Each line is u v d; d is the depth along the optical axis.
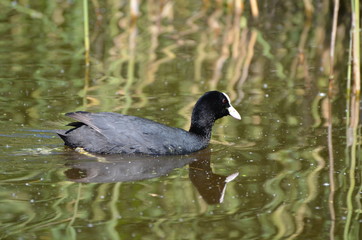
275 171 11.55
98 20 21.92
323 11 22.61
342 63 18.48
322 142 12.98
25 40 19.42
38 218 9.47
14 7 22.62
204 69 17.62
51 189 10.49
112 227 9.27
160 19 22.72
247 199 10.38
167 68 17.58
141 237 8.99
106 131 12.20
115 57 18.36
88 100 14.88
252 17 22.75
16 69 16.84
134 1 21.39
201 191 10.67
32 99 14.77
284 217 9.72
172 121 13.82
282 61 18.59
